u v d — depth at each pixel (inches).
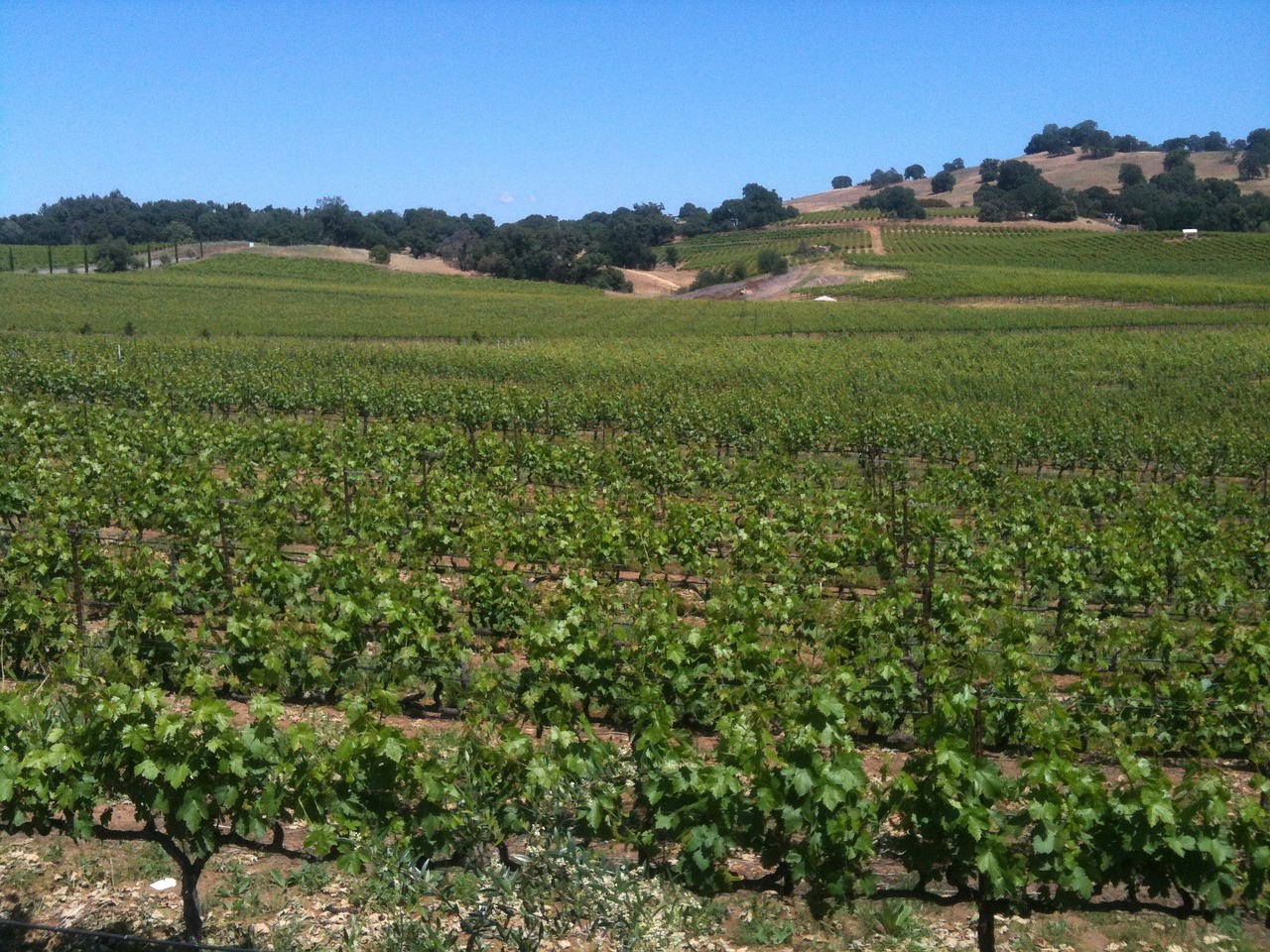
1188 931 276.8
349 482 781.3
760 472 850.8
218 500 601.3
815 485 856.3
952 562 603.2
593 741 290.8
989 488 903.7
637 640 397.4
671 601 444.5
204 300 3449.8
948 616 449.1
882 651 420.8
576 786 261.0
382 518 610.9
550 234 5024.6
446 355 1945.1
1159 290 3277.6
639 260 5383.9
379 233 5703.7
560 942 252.4
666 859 284.5
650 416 1267.2
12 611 427.5
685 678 374.3
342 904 275.3
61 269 4473.4
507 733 279.4
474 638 481.4
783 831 267.3
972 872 255.4
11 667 434.3
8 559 494.9
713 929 269.4
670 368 1886.1
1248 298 3132.4
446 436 963.3
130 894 279.4
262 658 393.7
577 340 2598.4
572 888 219.6
